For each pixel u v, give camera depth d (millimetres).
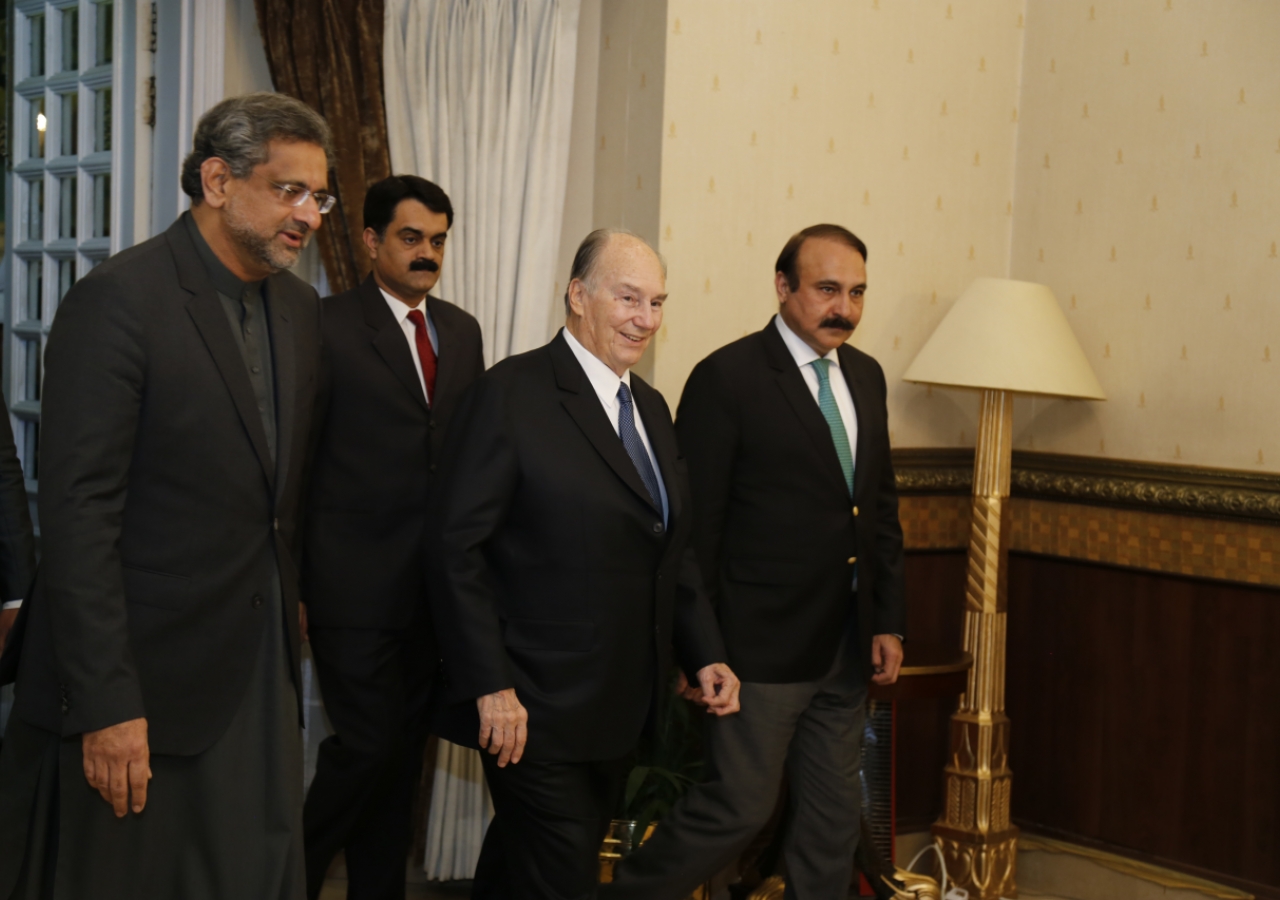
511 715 2154
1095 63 3826
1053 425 3926
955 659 3330
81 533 1791
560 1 3430
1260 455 3434
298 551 2326
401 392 2789
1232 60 3508
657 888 2760
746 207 3469
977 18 3904
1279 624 3377
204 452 1931
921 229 3844
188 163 1976
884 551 2984
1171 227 3641
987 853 3510
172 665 1916
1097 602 3777
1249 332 3463
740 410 2760
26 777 1918
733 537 2783
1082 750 3805
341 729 2789
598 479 2277
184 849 1964
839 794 2889
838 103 3625
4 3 4590
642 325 2330
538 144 3404
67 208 3703
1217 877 3488
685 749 3328
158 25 3418
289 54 3240
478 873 2707
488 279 3395
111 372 1836
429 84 3342
